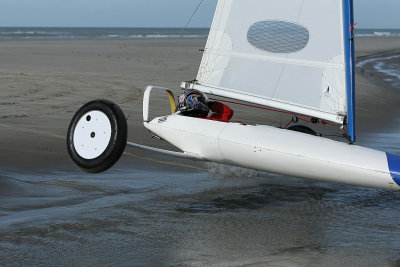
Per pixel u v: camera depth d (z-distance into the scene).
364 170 9.12
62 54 50.84
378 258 7.37
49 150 13.41
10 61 40.12
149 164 12.80
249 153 9.91
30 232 8.00
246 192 10.84
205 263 7.09
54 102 21.61
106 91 25.67
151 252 7.46
